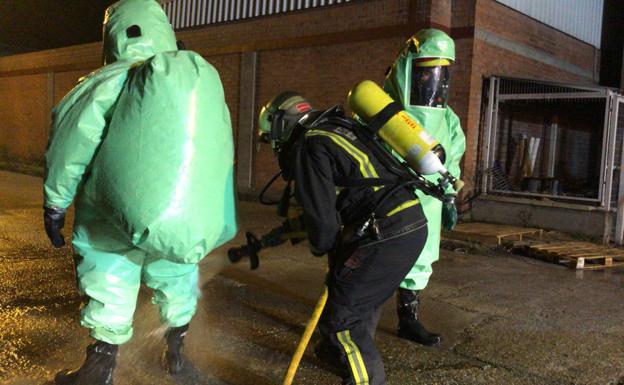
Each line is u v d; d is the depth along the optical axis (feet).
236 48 43.98
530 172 37.68
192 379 11.13
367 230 8.81
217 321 14.46
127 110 8.71
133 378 11.03
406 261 9.07
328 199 8.65
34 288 16.43
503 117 37.37
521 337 14.39
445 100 12.67
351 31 36.70
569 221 29.94
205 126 8.93
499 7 34.83
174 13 49.08
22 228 25.40
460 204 33.47
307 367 11.95
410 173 9.48
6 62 71.97
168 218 8.63
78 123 8.78
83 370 9.62
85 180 9.25
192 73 8.90
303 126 9.41
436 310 16.39
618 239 29.07
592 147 48.62
